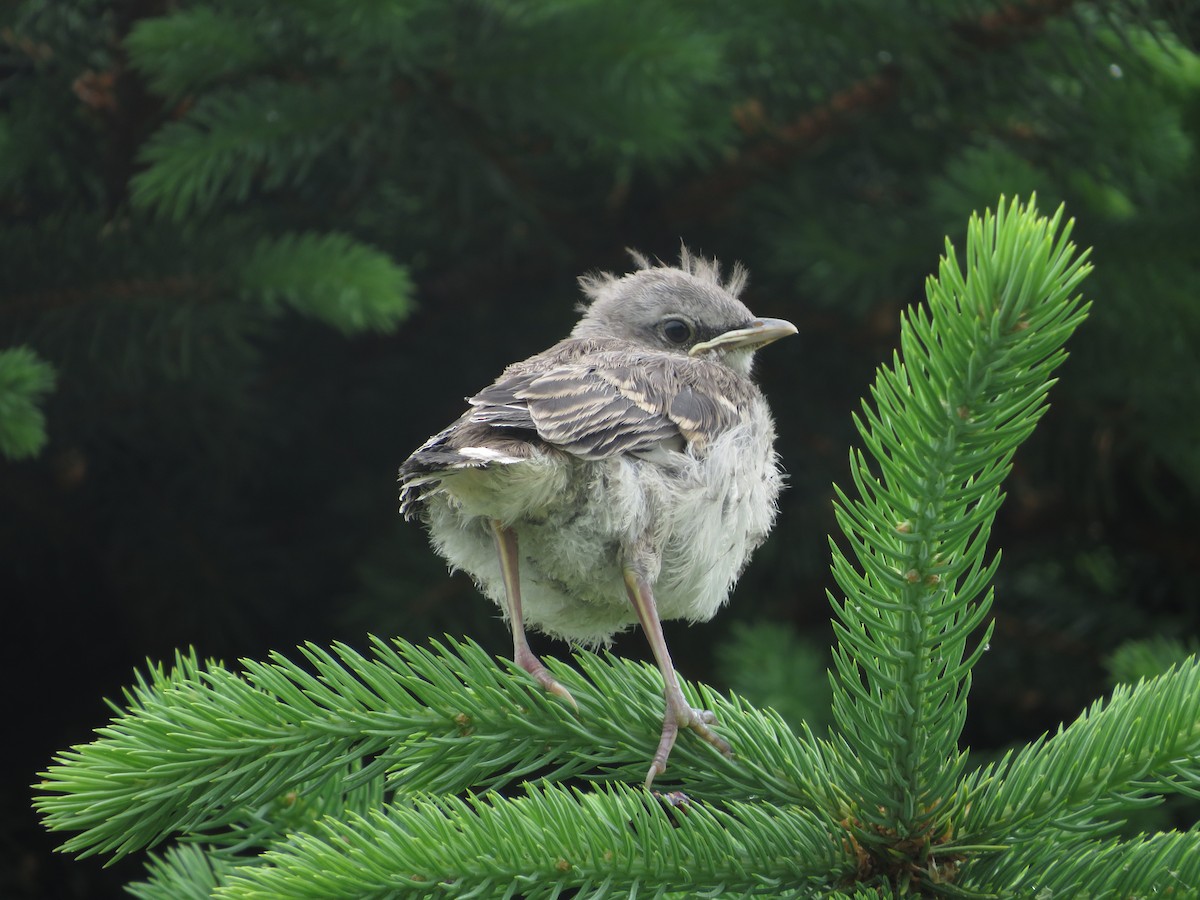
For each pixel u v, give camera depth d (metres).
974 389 4.13
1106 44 9.28
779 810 4.91
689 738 5.32
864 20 9.06
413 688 5.18
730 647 8.98
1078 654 10.99
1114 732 4.66
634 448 6.14
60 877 9.62
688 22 8.75
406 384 10.79
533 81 8.70
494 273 10.62
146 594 10.05
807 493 10.45
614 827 4.65
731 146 10.12
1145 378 9.66
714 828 4.73
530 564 6.47
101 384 9.42
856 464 4.54
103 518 10.09
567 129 9.06
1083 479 10.53
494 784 5.05
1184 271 9.12
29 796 9.87
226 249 8.78
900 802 4.62
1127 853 4.59
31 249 8.88
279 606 10.23
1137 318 9.37
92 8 9.30
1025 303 4.00
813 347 10.54
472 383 10.75
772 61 9.67
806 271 9.79
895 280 9.51
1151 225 9.14
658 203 10.45
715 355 8.32
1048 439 10.51
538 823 4.63
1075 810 4.62
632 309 8.45
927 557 4.38
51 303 8.96
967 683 4.51
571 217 10.50
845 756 4.81
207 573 10.04
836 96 9.88
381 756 5.06
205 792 4.87
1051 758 4.71
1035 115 9.70
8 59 9.38
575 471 6.04
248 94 8.68
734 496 6.52
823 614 10.61
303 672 5.14
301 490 10.80
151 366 9.32
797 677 8.30
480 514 6.14
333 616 10.25
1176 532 11.17
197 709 4.97
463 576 9.60
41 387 7.61
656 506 6.17
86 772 4.74
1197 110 9.89
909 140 10.11
